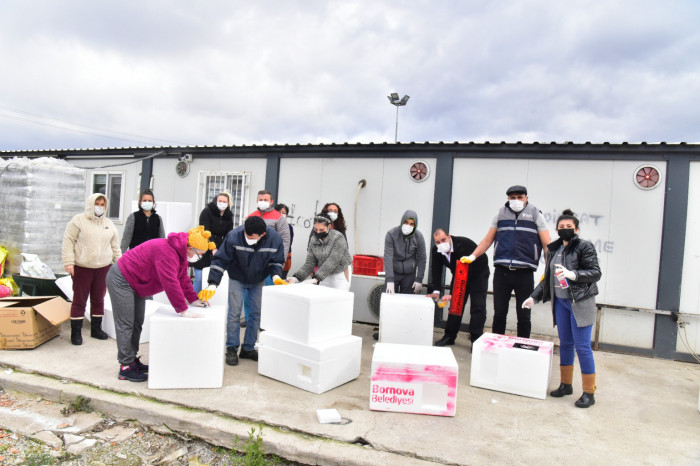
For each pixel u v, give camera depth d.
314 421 3.27
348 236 6.73
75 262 4.70
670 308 5.33
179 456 3.04
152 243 3.79
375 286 6.20
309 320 3.83
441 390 3.51
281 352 4.02
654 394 4.21
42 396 3.72
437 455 2.89
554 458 2.93
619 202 5.55
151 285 3.82
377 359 3.54
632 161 5.50
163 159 8.05
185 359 3.72
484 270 5.21
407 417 3.45
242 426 3.19
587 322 3.79
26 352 4.45
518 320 4.82
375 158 6.61
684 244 5.30
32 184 6.15
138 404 3.44
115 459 2.97
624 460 2.94
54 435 3.18
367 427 3.23
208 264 5.78
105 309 5.11
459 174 6.19
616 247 5.56
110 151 8.47
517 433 3.27
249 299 4.66
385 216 6.54
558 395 4.04
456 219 6.20
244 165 7.41
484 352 4.19
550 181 5.81
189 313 3.76
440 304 5.01
